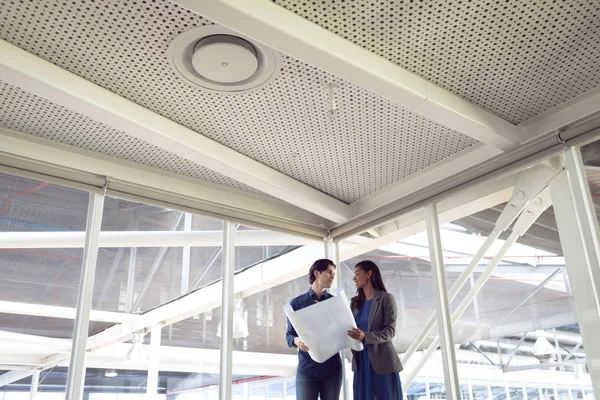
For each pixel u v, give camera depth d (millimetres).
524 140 3059
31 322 2951
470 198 3570
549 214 3100
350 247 4457
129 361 3215
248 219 4008
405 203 3834
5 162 2969
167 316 3465
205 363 3502
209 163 3189
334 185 3893
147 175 3508
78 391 2930
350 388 4117
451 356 3342
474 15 2172
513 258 3227
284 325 4027
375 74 2346
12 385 2824
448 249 3604
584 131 2842
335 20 2184
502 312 3199
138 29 2230
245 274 3969
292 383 3889
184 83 2598
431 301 3686
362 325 3268
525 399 2963
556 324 2936
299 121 2975
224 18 1969
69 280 3107
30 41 2301
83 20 2170
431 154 3412
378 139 3201
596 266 2738
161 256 3551
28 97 2693
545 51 2430
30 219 3090
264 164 3521
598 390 2695
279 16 2055
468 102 2807
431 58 2447
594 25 2264
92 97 2543
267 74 2520
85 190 3258
